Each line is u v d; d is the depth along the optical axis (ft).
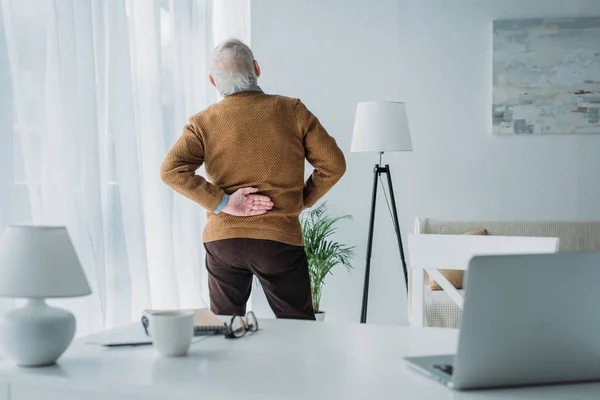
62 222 9.14
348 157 16.74
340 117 16.75
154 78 11.94
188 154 9.05
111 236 10.57
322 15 16.74
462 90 16.47
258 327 5.38
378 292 16.75
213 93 14.82
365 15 16.63
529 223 14.99
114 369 4.08
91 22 9.82
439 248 6.84
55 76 9.06
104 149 10.46
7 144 8.27
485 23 16.34
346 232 16.80
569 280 3.66
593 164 16.25
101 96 10.30
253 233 8.89
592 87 16.08
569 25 16.06
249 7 16.90
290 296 9.10
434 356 4.26
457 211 16.55
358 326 5.43
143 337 4.94
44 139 8.87
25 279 4.15
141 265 10.96
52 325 4.15
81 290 4.30
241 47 9.11
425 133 16.57
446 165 16.55
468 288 3.55
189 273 13.69
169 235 12.18
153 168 11.94
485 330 3.60
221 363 4.22
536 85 16.19
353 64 16.70
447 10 16.44
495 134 16.39
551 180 16.34
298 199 9.14
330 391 3.63
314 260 15.11
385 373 4.01
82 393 3.84
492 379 3.70
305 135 9.17
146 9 11.85
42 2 8.86
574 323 3.71
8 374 4.00
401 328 5.36
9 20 8.34
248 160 8.91
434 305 12.52
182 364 4.20
